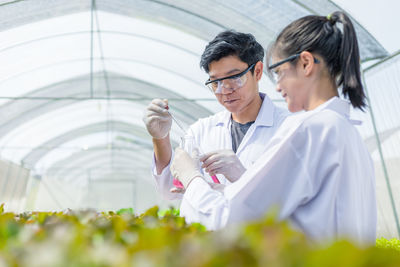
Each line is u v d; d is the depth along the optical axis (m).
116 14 8.45
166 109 2.55
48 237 0.83
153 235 0.72
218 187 2.05
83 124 17.00
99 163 26.19
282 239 0.65
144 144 21.20
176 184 2.26
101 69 11.27
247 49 2.55
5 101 11.98
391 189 7.16
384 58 7.05
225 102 2.66
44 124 15.53
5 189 17.17
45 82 11.44
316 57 1.70
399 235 6.72
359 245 0.64
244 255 0.60
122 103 14.33
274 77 1.89
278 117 2.82
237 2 7.09
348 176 1.54
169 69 10.88
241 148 2.72
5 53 9.35
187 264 0.58
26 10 7.73
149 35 9.30
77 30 9.12
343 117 1.65
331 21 1.76
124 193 30.72
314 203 1.54
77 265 0.58
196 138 3.03
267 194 1.55
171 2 7.66
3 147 16.56
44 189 22.89
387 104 7.12
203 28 8.44
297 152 1.58
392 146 7.18
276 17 7.21
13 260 0.62
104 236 0.95
